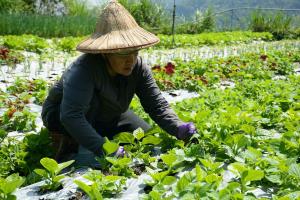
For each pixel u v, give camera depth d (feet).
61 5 67.21
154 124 14.94
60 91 12.70
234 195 8.45
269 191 9.68
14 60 29.30
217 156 11.48
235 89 22.08
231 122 13.35
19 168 12.46
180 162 10.85
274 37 62.39
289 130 13.04
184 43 47.93
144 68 12.65
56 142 13.44
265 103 18.15
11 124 15.84
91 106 12.37
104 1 63.62
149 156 11.40
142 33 11.38
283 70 30.12
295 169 9.40
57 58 32.83
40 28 49.62
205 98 19.24
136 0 63.10
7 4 61.21
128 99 12.83
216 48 45.70
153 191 8.52
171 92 22.93
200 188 8.50
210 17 66.95
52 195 9.63
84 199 9.43
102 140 11.54
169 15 65.00
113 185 9.38
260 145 12.18
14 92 21.03
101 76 11.80
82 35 52.90
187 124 12.08
